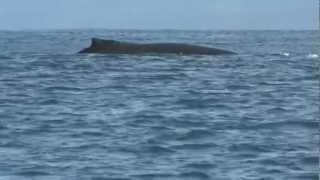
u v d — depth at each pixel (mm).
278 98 119688
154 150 75125
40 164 68750
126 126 90062
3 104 111688
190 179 63906
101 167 67688
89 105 110062
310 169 66438
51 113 101750
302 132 85562
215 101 115000
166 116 98125
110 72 166625
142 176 64688
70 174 65312
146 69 174250
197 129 87375
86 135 83875
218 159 70875
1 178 63938
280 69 179375
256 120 94688
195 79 152000
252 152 73875
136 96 121438
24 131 86750
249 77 157500
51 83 142625
